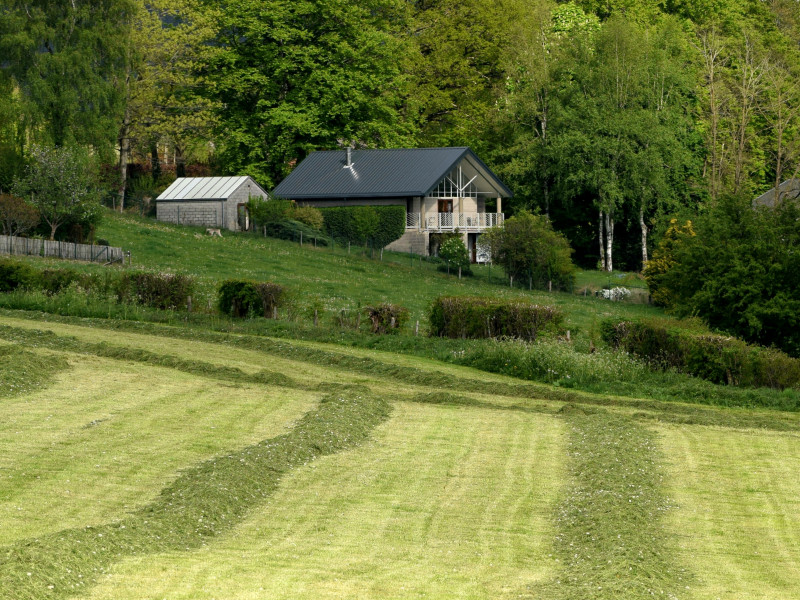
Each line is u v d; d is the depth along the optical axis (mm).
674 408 30766
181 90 86125
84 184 62188
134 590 14164
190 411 25688
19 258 53344
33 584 13664
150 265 57406
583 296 68312
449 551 16625
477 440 24406
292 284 56656
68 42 74188
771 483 21312
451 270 71188
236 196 76438
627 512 18406
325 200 81375
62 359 30672
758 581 15641
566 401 31234
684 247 46594
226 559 15781
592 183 83625
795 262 42312
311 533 17312
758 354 35969
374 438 24234
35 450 20906
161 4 82625
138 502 18031
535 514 18719
